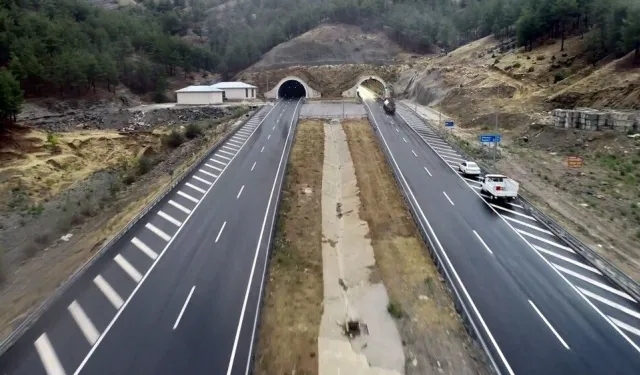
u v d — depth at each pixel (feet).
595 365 60.39
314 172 159.43
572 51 237.86
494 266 87.86
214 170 155.63
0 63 288.51
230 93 328.08
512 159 160.04
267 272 88.17
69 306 75.46
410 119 248.52
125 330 68.95
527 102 211.41
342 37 449.48
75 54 301.63
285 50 426.51
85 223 128.26
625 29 193.16
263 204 124.67
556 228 100.99
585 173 138.41
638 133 152.35
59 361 62.23
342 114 266.16
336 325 76.02
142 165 179.73
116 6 625.41
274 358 65.46
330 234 114.52
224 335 68.18
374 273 92.68
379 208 124.98
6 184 171.01
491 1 407.23
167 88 363.35
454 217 112.78
